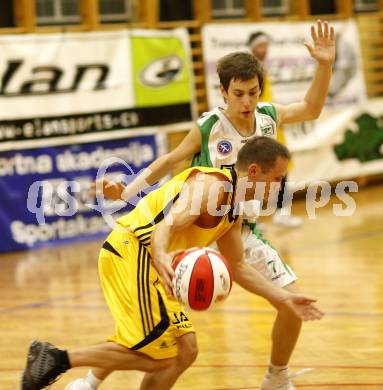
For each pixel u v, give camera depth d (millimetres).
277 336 10945
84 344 14727
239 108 10664
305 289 18547
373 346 13828
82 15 28141
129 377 12602
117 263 9992
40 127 25812
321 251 23094
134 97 27750
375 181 37250
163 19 30766
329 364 12906
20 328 16031
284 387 11227
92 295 18828
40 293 19281
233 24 30812
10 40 25188
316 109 11742
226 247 10109
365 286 18578
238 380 12203
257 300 17609
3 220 25281
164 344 9672
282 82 31875
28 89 25562
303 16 33406
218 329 15352
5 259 24203
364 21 36031
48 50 25922
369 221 27781
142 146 27969
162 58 28469
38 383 9508
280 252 23203
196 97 31156
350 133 33938
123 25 29016
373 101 34844
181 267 9109
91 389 10578
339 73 33531
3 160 25203
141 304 9672
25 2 26438
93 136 26875
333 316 15984
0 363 13555
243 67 10555
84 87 26688
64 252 24844
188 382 12156
